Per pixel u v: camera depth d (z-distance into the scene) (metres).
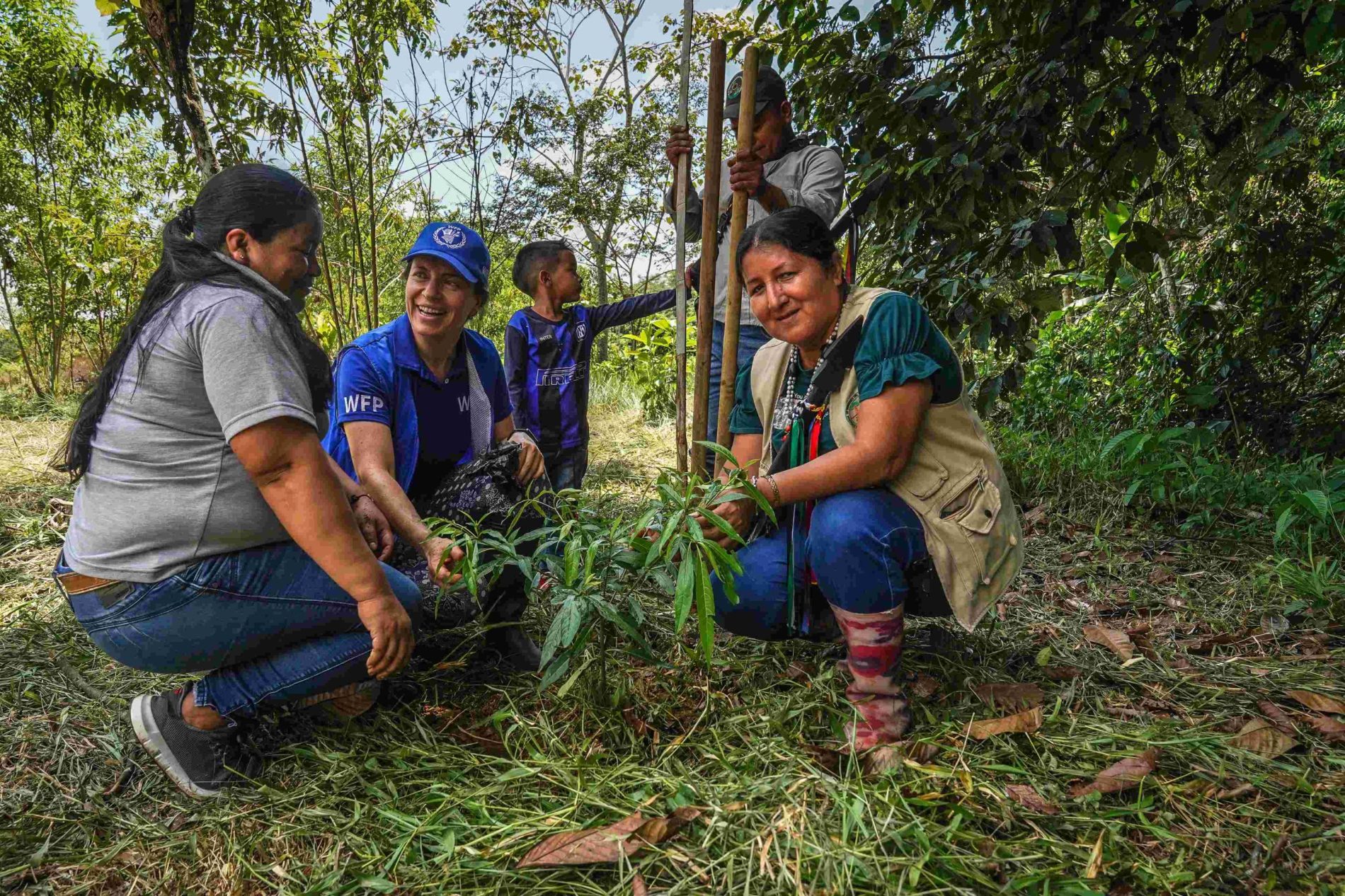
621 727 1.82
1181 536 3.26
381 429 2.04
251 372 1.46
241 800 1.64
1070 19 2.72
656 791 1.58
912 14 3.64
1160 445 3.72
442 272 2.04
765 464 2.02
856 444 1.71
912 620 2.38
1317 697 1.87
